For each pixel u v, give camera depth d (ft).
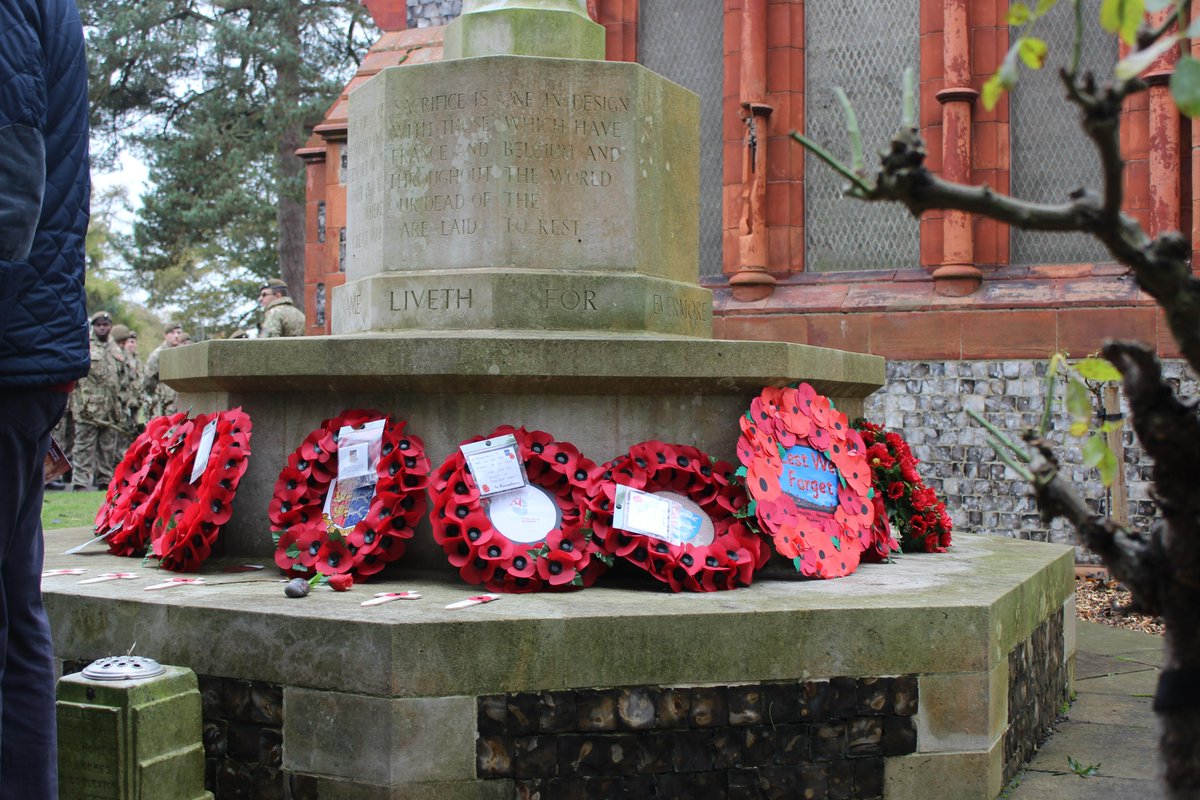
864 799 12.59
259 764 12.15
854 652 12.62
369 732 11.61
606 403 15.87
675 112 18.43
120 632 13.07
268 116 79.25
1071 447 35.35
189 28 77.87
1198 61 4.63
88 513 36.58
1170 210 34.96
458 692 11.68
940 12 38.93
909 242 40.16
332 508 15.51
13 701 9.89
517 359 15.17
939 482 37.17
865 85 40.86
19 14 9.18
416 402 15.80
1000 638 13.48
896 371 37.91
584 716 11.96
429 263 17.29
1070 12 37.83
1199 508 5.50
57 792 10.40
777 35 41.29
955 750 12.79
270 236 92.73
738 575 14.82
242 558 16.39
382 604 12.87
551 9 18.61
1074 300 35.81
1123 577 5.98
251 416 16.61
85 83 10.26
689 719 12.18
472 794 11.71
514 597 13.56
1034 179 38.34
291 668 12.00
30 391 9.66
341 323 18.76
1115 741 15.83
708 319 18.99
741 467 15.58
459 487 14.76
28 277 9.59
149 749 11.18
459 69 17.20
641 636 12.10
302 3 85.10
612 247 17.26
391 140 17.61
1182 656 5.82
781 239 41.04
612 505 14.75
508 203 17.01
